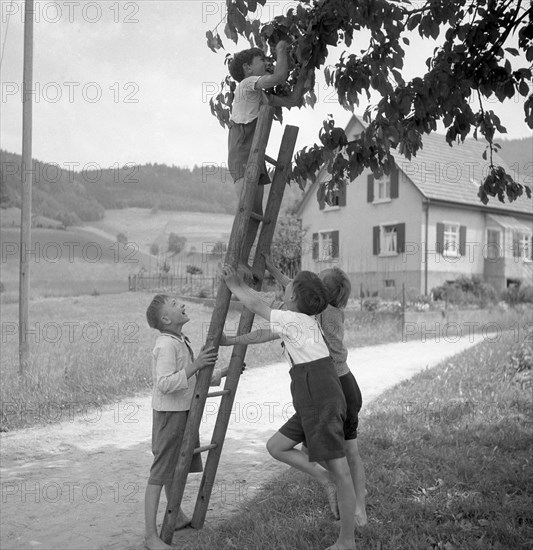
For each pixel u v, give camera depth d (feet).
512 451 19.70
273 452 13.10
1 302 96.17
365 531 13.44
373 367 43.19
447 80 16.92
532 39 17.67
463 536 13.07
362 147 18.17
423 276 97.04
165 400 13.84
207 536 13.66
